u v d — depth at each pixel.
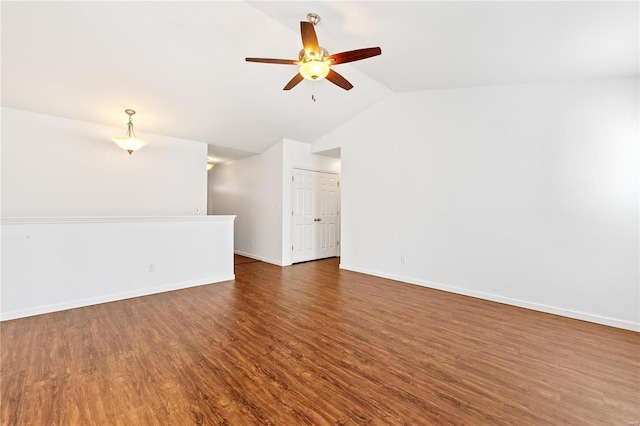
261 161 5.88
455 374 1.91
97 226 3.27
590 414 1.54
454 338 2.43
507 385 1.79
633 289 2.62
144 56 2.93
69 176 3.81
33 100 3.34
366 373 1.92
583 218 2.85
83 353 2.14
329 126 5.14
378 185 4.59
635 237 2.61
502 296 3.36
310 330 2.57
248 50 3.03
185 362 2.03
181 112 4.01
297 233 5.70
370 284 4.12
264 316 2.89
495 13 2.03
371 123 4.66
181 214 4.80
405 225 4.25
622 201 2.66
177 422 1.47
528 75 2.95
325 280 4.34
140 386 1.75
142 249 3.56
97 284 3.26
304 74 2.51
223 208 7.12
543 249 3.08
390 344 2.32
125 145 3.66
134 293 3.49
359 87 4.04
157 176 4.55
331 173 6.37
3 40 2.52
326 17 2.48
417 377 1.87
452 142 3.75
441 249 3.87
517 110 3.23
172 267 3.80
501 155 3.35
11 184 3.43
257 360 2.06
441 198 3.86
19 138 3.47
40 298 2.93
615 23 1.90
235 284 4.09
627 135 2.63
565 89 2.93
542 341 2.39
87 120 3.90
